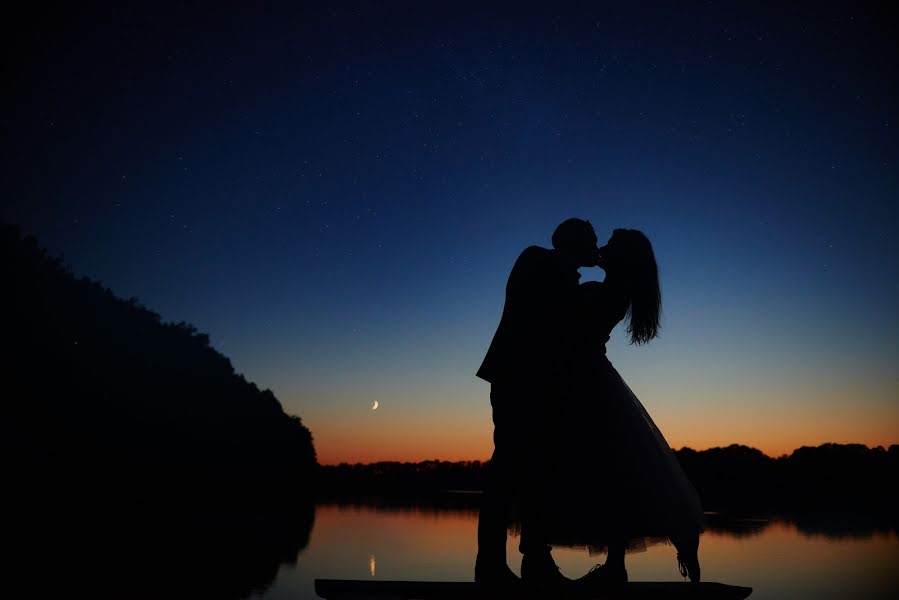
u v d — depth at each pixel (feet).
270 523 43.19
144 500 64.85
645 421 10.96
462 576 21.03
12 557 25.48
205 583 20.22
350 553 27.50
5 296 71.82
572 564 24.52
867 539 33.78
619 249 11.03
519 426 8.44
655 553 28.25
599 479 10.11
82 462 73.46
